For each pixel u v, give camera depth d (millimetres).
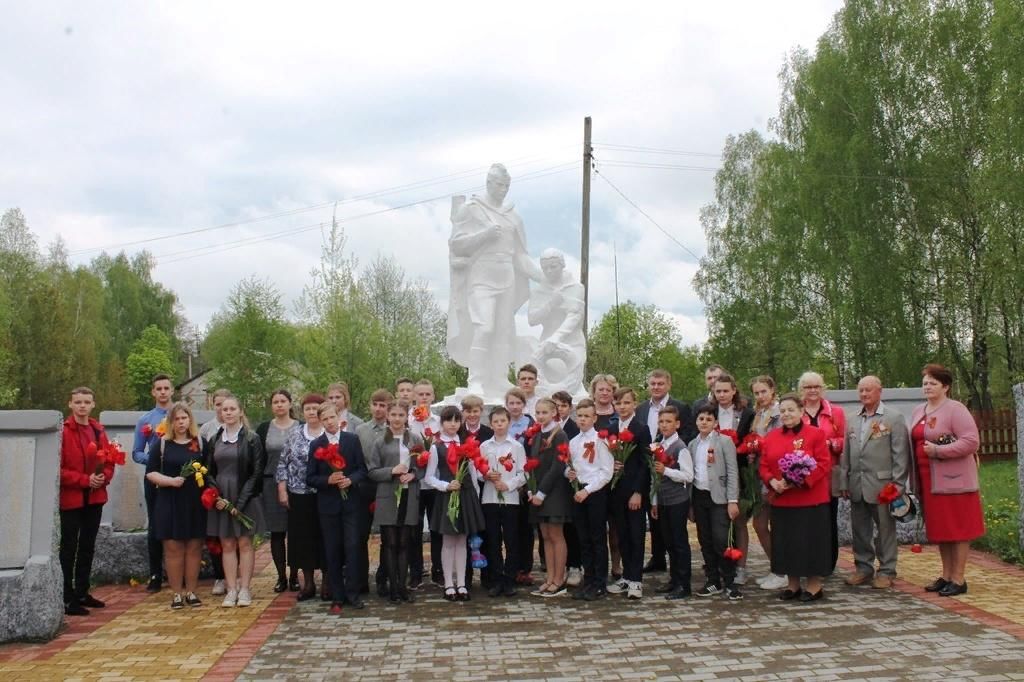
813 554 7473
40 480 7012
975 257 25828
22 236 50562
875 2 27453
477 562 7961
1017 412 9180
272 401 8875
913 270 26594
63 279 51844
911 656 5738
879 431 8016
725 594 7891
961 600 7363
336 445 7734
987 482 16047
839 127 28000
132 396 53562
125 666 5980
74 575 7859
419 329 41469
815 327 31375
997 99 21984
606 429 7980
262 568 10195
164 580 9289
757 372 35312
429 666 5844
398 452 8000
